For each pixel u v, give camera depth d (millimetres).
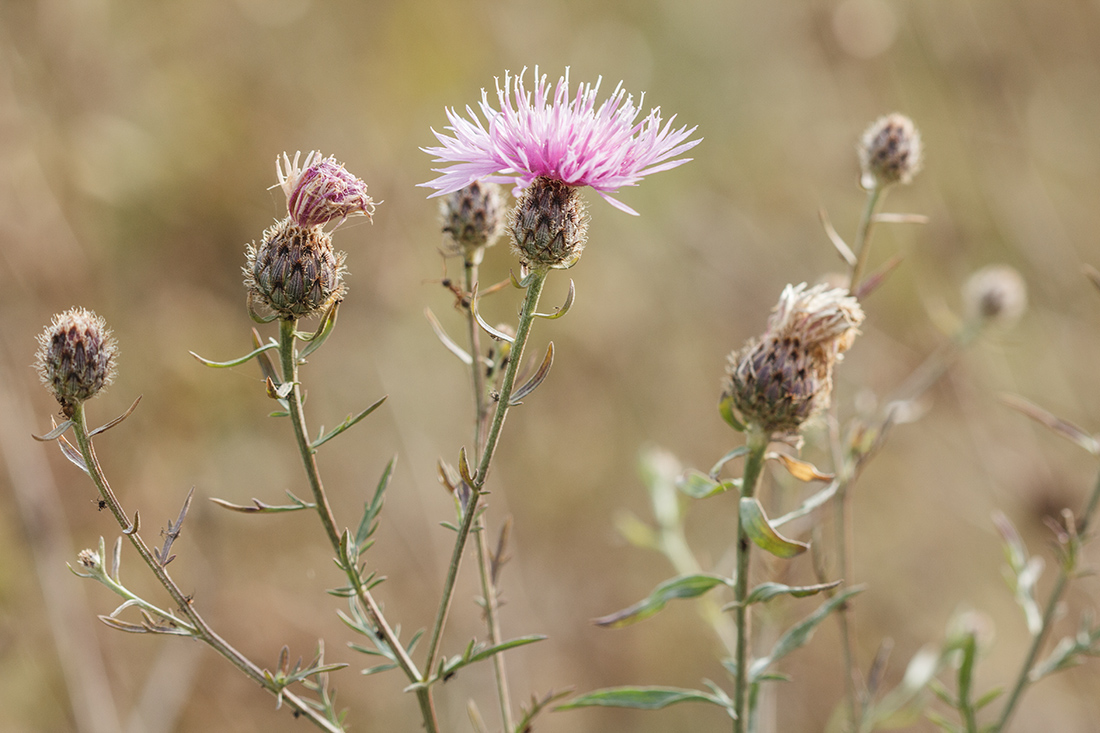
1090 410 769
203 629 408
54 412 645
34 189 625
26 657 574
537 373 408
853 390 716
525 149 412
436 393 753
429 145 819
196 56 782
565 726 652
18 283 609
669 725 691
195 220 747
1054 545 458
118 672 610
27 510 540
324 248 412
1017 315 539
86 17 690
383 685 651
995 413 720
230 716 622
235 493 686
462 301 447
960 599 758
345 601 682
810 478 424
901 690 478
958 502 767
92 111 690
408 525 704
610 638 715
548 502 766
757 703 430
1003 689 452
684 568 487
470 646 410
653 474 495
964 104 816
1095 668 690
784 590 416
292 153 782
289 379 410
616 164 410
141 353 701
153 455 675
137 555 635
